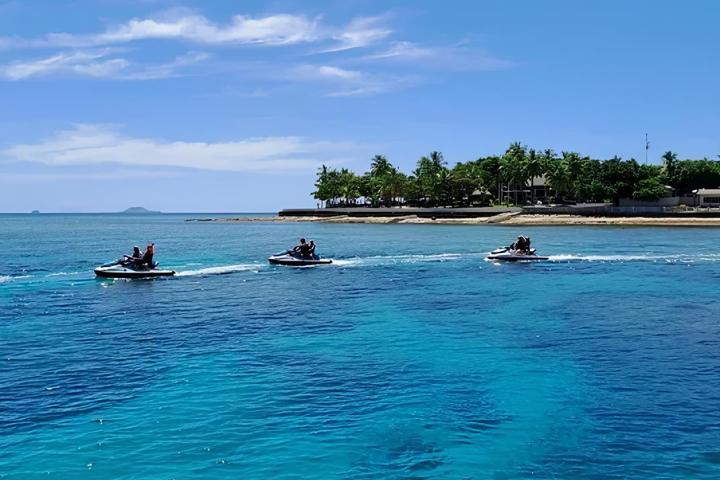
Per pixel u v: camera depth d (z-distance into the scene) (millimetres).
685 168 152625
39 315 27688
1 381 17359
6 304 30656
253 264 49625
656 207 131250
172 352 20703
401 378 17609
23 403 15547
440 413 14844
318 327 24922
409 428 13930
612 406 15328
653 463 12211
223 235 104625
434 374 18000
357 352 20609
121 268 41875
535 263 49500
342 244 76438
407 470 11945
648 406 15312
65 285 37594
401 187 166375
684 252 59750
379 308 29359
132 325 25422
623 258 52875
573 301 31047
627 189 141000
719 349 20875
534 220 127812
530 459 12414
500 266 47781
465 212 141500
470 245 73375
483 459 12406
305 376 17797
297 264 48062
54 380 17469
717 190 143375
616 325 24953
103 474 11719
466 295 33344
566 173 145000
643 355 20094
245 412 14875
